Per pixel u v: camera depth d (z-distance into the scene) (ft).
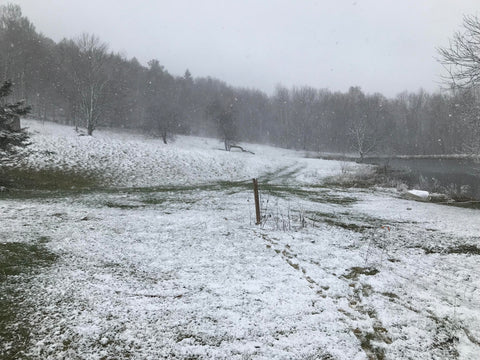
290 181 84.23
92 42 143.02
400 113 288.92
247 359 10.93
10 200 39.37
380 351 11.69
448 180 93.76
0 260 17.88
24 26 193.47
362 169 112.47
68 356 10.62
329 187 74.18
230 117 188.03
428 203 52.49
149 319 13.12
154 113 188.75
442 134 226.79
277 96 339.77
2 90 44.55
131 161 79.25
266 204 42.80
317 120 303.27
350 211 41.45
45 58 194.49
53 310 13.34
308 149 279.49
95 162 72.95
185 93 309.63
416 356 11.47
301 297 15.64
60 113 220.02
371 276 18.57
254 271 18.72
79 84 144.87
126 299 14.70
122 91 189.88
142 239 24.02
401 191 70.08
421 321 13.79
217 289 16.17
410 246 25.13
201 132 278.67
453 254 23.34
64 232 24.32
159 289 15.92
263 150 217.36
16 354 10.58
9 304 13.58
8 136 43.11
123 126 223.30
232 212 36.68
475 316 14.23
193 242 23.85
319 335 12.50
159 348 11.32
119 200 44.34
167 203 42.91
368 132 168.45
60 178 61.21
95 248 21.30
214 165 93.50
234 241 24.50
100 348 11.13
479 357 11.46
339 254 22.18
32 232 23.65
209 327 12.75
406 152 245.65
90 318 12.92
